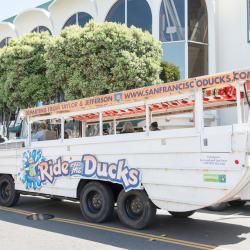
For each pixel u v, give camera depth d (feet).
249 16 63.26
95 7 73.15
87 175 28.60
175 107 29.71
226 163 21.62
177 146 23.79
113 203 28.30
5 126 67.92
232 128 21.66
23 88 56.18
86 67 47.37
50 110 32.53
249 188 22.58
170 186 24.04
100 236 24.93
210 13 65.67
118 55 46.60
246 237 24.38
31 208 35.99
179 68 63.41
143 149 25.43
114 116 33.35
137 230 26.25
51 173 31.50
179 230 26.25
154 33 65.31
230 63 64.75
